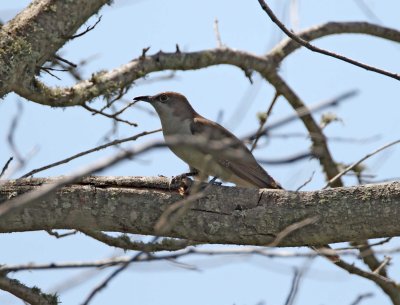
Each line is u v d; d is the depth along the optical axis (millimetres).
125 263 7734
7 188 9484
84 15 11523
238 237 9391
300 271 8664
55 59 12258
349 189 9305
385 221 9086
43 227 9461
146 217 9406
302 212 9266
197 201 9406
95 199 9438
